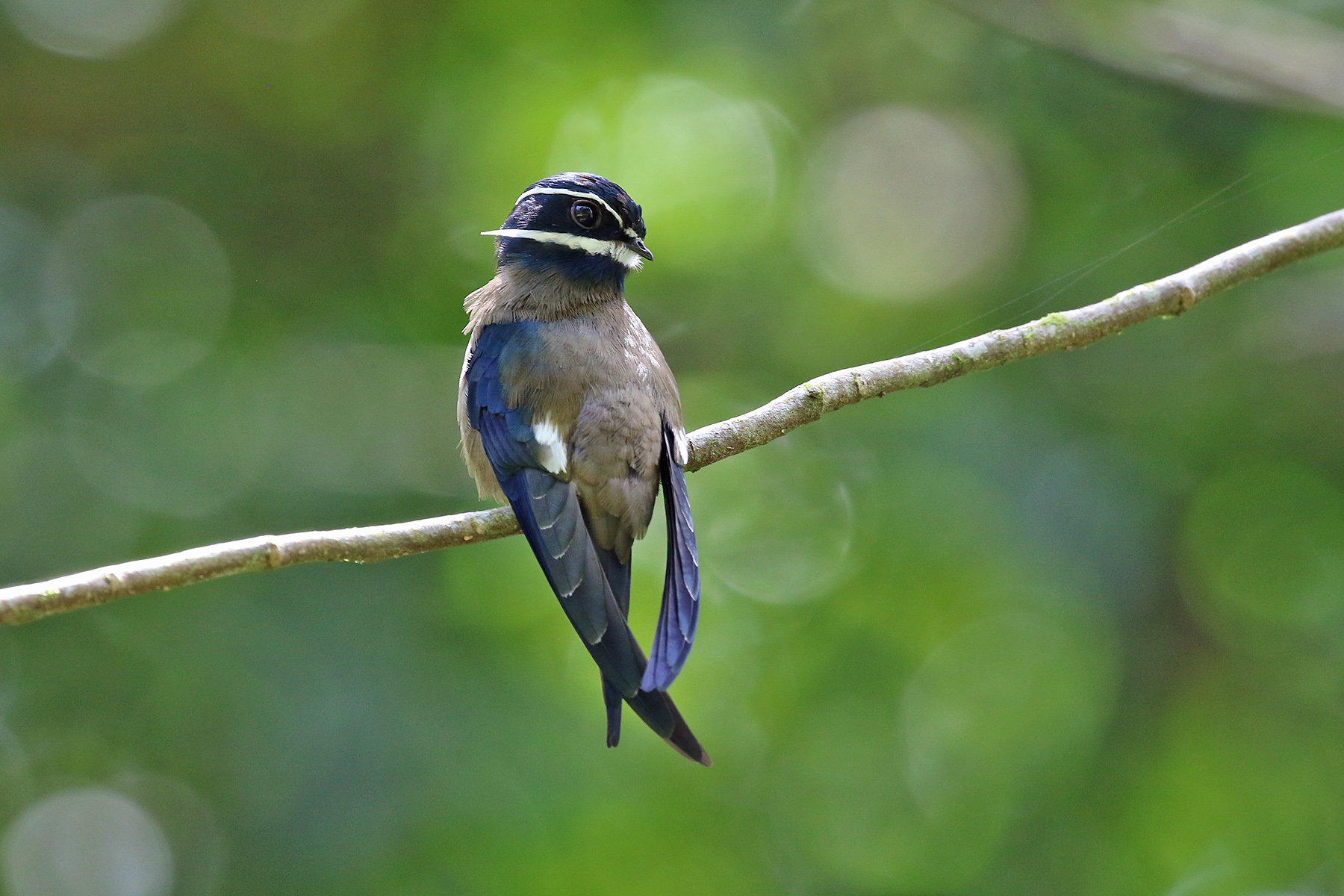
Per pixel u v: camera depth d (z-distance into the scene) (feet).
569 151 52.70
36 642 42.16
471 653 42.09
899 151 61.11
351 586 42.45
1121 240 50.67
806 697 47.67
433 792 38.45
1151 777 50.24
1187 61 48.42
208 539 44.60
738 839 45.96
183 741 40.40
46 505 44.78
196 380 48.62
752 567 49.21
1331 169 48.49
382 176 54.19
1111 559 46.21
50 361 48.70
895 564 46.29
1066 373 49.60
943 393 47.37
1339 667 51.55
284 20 52.44
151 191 53.67
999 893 48.01
